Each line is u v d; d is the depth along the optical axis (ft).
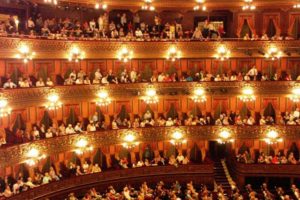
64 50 122.21
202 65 143.13
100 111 134.92
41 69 123.75
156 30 142.92
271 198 118.32
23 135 109.19
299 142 138.41
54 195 110.83
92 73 134.00
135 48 134.62
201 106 142.61
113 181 124.98
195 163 133.28
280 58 141.59
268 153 140.46
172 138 135.03
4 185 103.09
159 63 141.59
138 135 132.16
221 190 120.98
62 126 121.29
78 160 129.80
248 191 122.52
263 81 136.15
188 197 116.37
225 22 152.15
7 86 107.55
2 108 103.65
